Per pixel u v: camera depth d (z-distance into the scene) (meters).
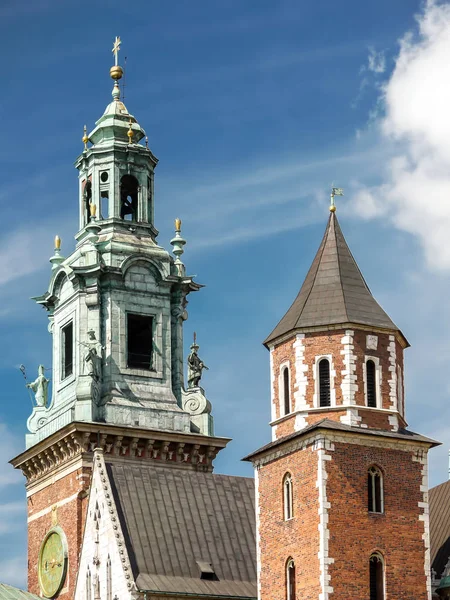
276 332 112.56
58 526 135.25
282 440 109.56
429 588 107.50
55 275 143.62
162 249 144.62
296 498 108.25
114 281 141.50
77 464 134.25
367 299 112.12
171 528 121.19
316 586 105.44
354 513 106.62
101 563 119.69
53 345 144.00
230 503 125.06
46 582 135.50
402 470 108.62
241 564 120.88
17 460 141.38
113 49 151.88
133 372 140.00
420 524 108.25
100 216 145.38
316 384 109.75
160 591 115.50
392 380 110.44
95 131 148.38
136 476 123.75
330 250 114.50
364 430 108.19
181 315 143.75
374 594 106.31
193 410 140.62
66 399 139.62
